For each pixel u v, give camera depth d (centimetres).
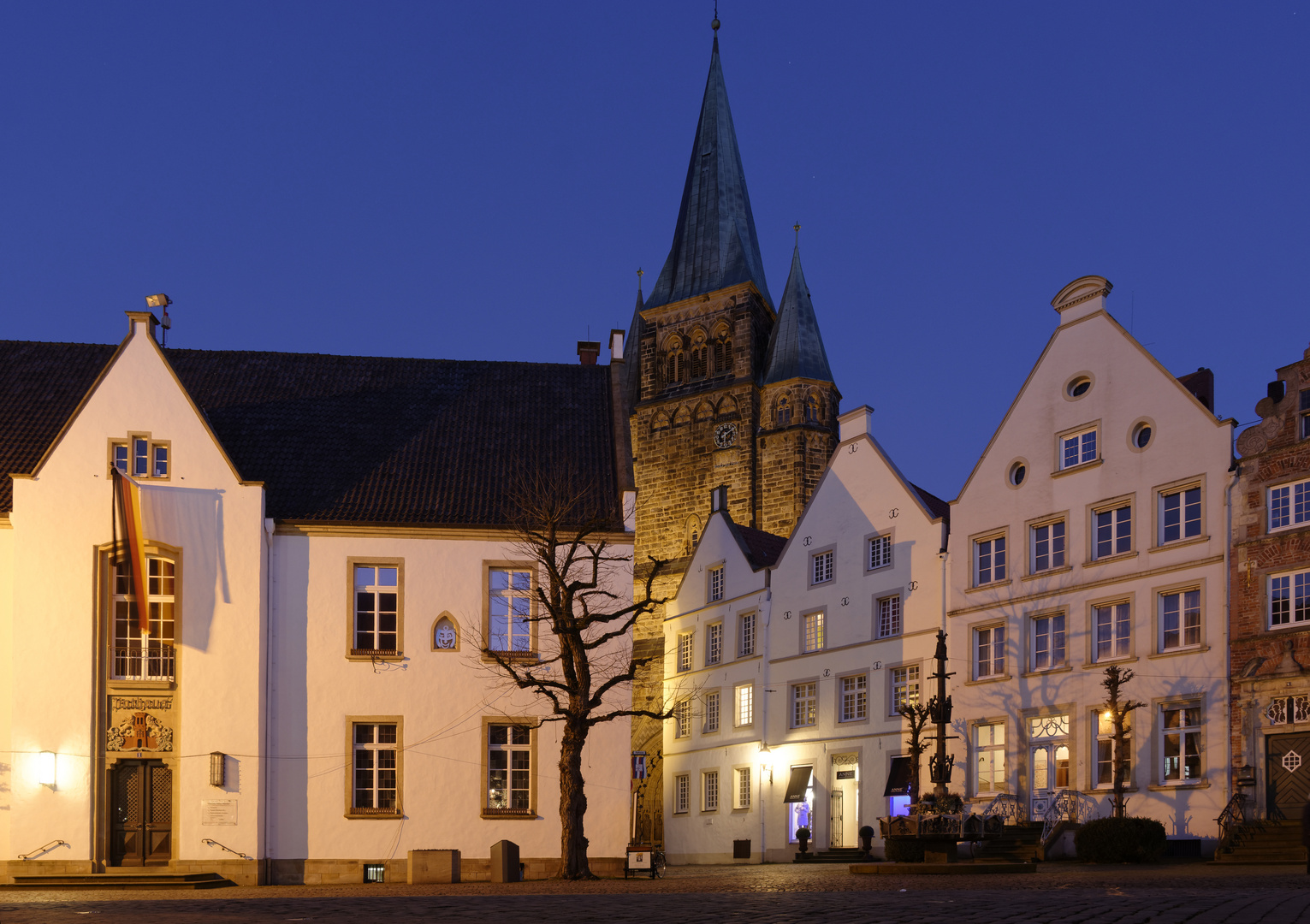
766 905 2017
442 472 4272
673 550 8875
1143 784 4166
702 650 6166
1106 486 4434
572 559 3591
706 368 9138
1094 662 4381
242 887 3500
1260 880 2656
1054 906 1903
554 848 3906
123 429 3875
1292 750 3791
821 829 5253
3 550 3825
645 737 6588
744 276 9062
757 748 5650
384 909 2062
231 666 3825
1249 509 4006
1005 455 4803
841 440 5525
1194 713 4081
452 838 3878
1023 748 4550
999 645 4716
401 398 4603
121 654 3806
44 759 3697
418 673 3950
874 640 5172
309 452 4288
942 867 3164
